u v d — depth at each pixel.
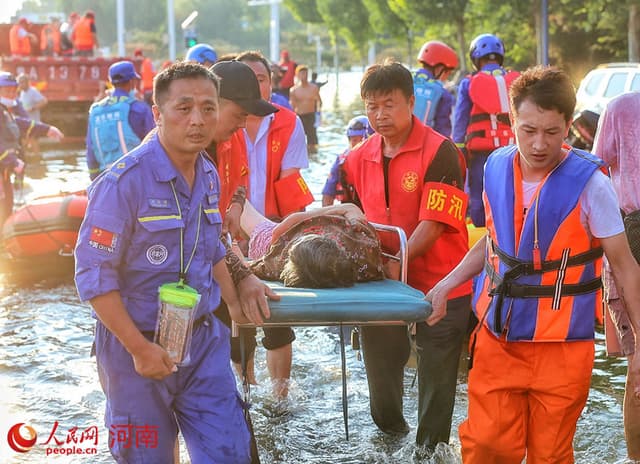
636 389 4.53
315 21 96.50
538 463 4.50
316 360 7.68
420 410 5.62
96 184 3.97
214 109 4.04
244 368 5.00
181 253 4.05
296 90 24.67
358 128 10.34
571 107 4.15
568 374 4.38
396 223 5.51
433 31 55.88
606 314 5.38
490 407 4.49
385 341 5.71
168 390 4.16
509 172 4.40
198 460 4.16
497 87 10.27
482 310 4.54
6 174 11.41
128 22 147.00
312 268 4.84
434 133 5.44
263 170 6.59
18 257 11.05
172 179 4.00
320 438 6.07
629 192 5.18
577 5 39.22
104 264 3.92
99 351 4.14
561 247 4.28
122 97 10.32
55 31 33.03
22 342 8.22
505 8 42.34
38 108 24.70
